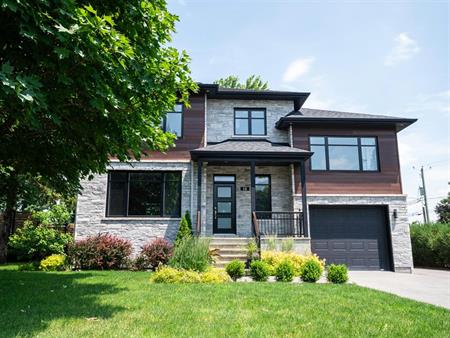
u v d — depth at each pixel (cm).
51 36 485
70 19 479
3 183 941
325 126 1572
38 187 1358
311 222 1494
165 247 1258
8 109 549
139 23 639
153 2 661
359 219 1514
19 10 444
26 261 1602
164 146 802
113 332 423
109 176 1438
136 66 582
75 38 475
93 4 605
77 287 782
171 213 1427
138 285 823
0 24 500
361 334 452
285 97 1653
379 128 1588
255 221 1323
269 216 1511
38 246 1451
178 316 515
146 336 411
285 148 1484
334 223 1502
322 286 859
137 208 1426
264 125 1662
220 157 1391
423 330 477
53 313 523
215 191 1544
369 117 1569
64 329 435
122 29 628
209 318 508
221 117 1644
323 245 1477
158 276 890
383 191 1523
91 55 481
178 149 1468
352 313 571
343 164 1544
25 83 426
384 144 1571
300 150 1431
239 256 1252
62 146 737
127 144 690
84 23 482
